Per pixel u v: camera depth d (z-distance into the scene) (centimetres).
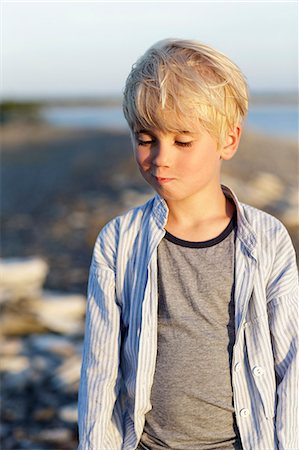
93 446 211
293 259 217
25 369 611
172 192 207
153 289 212
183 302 211
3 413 533
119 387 221
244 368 209
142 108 200
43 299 764
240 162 1944
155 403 211
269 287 214
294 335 209
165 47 208
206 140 204
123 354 219
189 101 197
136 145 209
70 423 514
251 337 209
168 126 199
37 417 525
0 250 1192
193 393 207
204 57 205
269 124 4625
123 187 1697
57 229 1323
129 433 216
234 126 211
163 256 215
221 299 210
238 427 207
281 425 205
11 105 6988
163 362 209
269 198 1346
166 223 218
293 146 2514
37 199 1759
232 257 213
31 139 4188
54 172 2402
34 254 1134
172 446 209
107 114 8694
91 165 2411
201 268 212
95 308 221
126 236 222
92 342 219
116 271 221
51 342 669
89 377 217
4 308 733
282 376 210
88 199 1600
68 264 1041
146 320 210
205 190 214
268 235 216
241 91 210
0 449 480
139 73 204
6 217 1528
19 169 2641
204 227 215
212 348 208
